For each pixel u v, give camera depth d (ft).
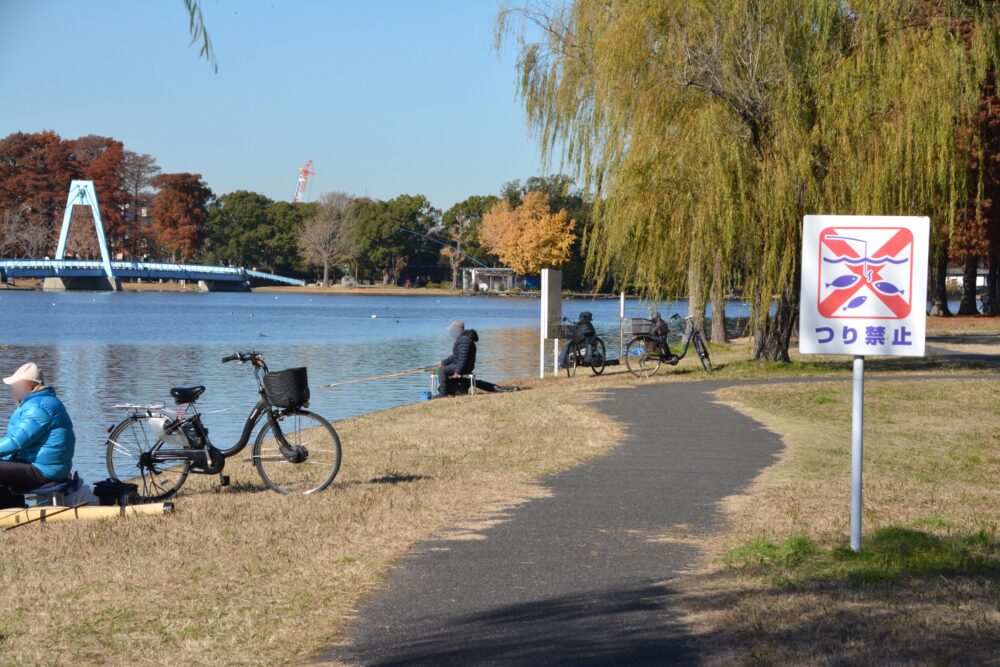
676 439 46.01
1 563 24.36
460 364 68.95
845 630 18.04
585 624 19.17
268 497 32.65
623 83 73.15
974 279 186.29
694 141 69.56
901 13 69.05
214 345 145.79
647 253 73.77
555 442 44.96
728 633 18.31
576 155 81.35
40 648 18.22
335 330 190.90
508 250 402.72
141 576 23.03
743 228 69.97
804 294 23.57
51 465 30.81
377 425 51.70
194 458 33.40
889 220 23.13
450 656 17.57
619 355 124.26
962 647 16.97
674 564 24.03
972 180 126.41
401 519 29.14
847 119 67.15
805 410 56.34
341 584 22.30
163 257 522.06
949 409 56.59
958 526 27.58
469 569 23.62
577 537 27.02
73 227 485.15
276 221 520.01
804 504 31.17
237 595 21.54
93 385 89.97
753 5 68.85
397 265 499.51
